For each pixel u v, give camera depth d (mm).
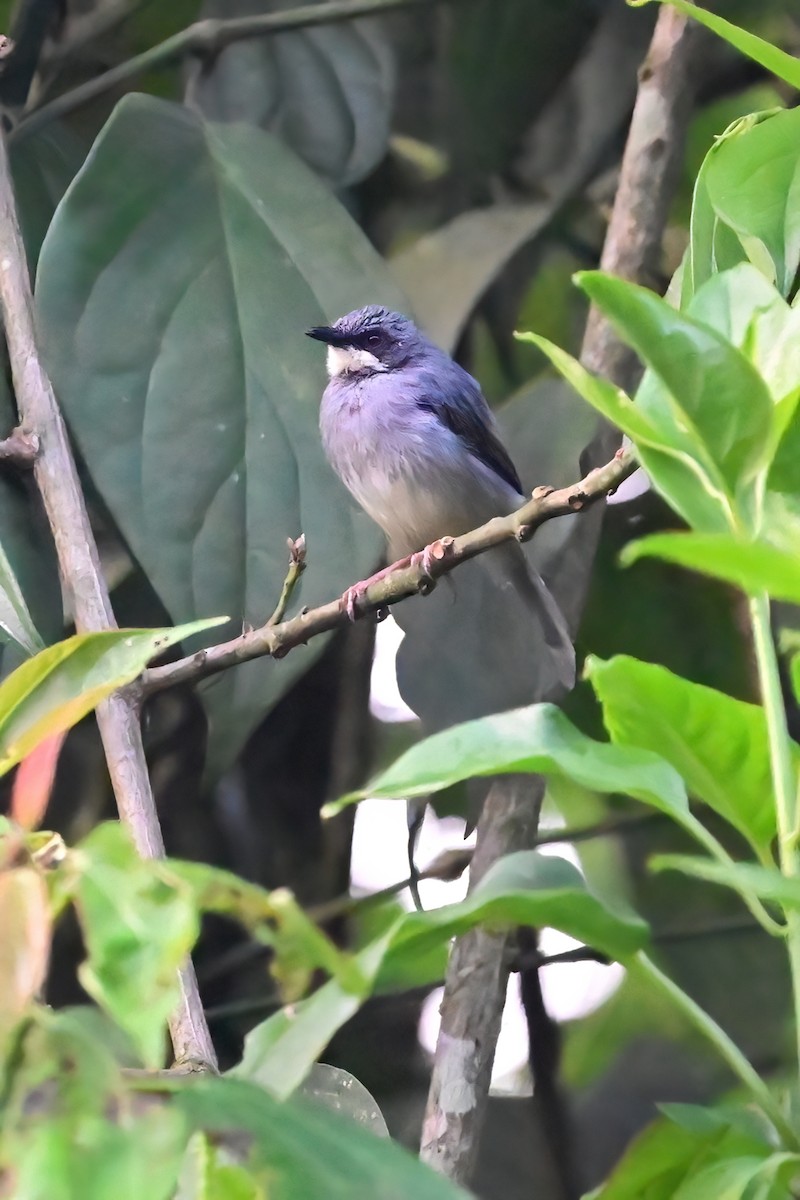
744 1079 4113
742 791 4566
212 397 7445
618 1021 10578
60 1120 2543
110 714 6195
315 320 7730
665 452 4012
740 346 4164
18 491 7492
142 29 10039
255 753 9242
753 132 4859
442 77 10047
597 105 10062
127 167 7750
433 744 4000
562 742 4059
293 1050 3232
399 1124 8898
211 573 7168
